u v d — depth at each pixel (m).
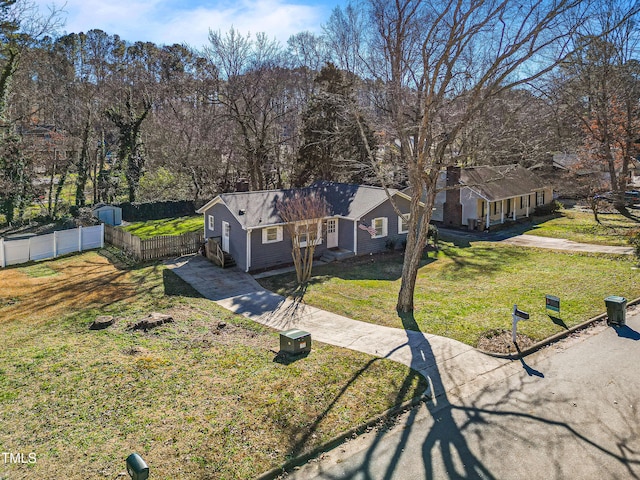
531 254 22.83
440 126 14.66
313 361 10.75
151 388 9.38
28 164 32.16
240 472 6.88
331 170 34.59
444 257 22.91
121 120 38.38
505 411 8.73
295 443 7.62
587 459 7.31
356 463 7.27
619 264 19.53
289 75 36.75
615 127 33.56
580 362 10.72
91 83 40.56
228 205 21.12
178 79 44.91
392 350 11.44
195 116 41.81
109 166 49.59
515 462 7.26
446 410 8.79
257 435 7.79
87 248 24.86
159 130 43.12
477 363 10.71
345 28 15.86
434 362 10.74
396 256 23.08
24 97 32.50
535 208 34.97
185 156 39.75
